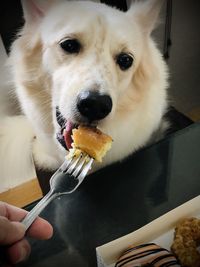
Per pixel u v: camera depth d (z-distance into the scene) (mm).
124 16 925
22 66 994
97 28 853
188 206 722
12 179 1252
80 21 856
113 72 861
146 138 1161
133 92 1018
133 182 804
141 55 978
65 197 765
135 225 722
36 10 936
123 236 668
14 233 587
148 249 662
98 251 644
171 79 1559
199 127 936
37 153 1249
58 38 877
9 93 1299
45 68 934
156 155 866
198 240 704
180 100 1632
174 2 1404
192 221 716
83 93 774
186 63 1595
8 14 1044
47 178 1177
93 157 668
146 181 801
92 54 861
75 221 728
